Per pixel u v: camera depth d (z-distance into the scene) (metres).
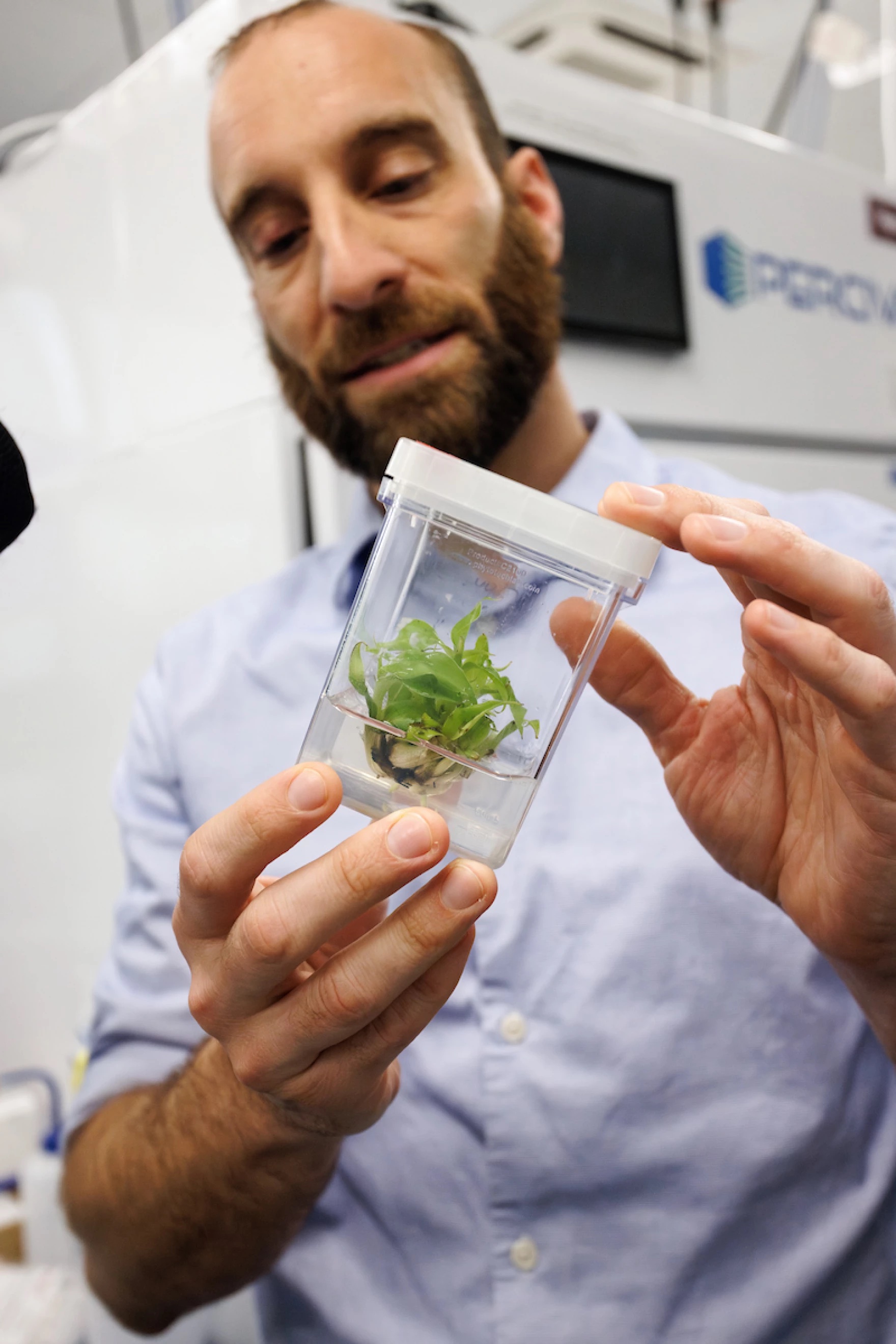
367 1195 0.49
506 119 0.62
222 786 0.55
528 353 0.51
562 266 0.65
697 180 0.72
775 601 0.33
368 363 0.49
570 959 0.48
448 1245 0.47
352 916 0.29
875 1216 0.47
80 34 1.22
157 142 0.64
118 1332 0.63
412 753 0.31
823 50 1.09
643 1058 0.46
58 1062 0.84
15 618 0.83
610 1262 0.46
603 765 0.51
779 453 0.77
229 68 0.49
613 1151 0.46
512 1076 0.47
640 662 0.37
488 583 0.30
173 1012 0.52
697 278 0.72
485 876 0.29
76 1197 0.48
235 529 0.64
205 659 0.58
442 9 0.61
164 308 0.67
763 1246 0.46
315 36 0.47
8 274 0.81
